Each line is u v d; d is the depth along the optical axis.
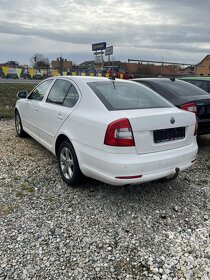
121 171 3.23
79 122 3.77
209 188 4.28
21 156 5.40
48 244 2.91
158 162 3.42
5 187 4.10
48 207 3.60
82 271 2.57
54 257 2.73
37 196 3.87
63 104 4.41
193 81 8.40
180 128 3.72
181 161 3.70
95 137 3.46
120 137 3.24
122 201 3.80
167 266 2.66
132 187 4.21
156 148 3.47
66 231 3.13
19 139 6.62
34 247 2.85
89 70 27.45
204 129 6.04
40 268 2.59
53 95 4.85
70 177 4.08
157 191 4.12
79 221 3.32
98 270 2.59
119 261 2.71
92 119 3.55
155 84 6.30
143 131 3.33
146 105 3.91
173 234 3.13
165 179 3.87
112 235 3.09
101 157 3.37
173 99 5.88
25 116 6.05
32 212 3.47
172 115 3.62
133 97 4.05
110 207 3.64
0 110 10.33
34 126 5.47
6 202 3.68
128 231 3.17
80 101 4.01
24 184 4.21
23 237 3.00
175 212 3.58
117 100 3.83
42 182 4.30
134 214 3.50
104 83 4.20
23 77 24.55
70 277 2.50
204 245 2.96
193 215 3.52
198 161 5.48
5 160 5.17
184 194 4.06
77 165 3.89
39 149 5.86
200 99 5.89
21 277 2.48
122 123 3.24
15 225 3.20
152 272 2.59
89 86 4.03
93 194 3.96
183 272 2.59
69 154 4.09
